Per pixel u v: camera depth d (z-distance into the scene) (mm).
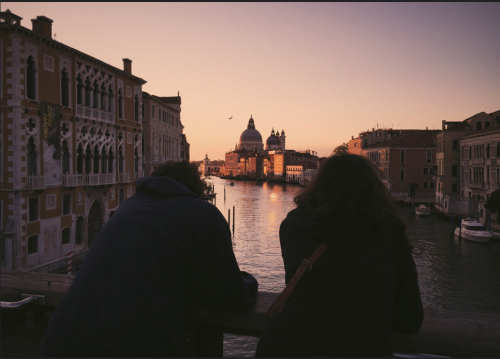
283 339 1939
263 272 34188
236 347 15391
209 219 2338
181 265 2158
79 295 2037
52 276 3287
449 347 2281
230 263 2336
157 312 1977
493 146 48500
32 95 25547
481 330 2307
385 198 2135
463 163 58375
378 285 1942
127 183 38031
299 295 2010
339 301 1924
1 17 23891
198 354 2723
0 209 24547
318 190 2180
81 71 30422
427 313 2541
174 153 61000
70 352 1912
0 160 24375
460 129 61062
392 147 82062
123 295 1983
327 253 2021
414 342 2328
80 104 30328
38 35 25172
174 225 2244
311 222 2072
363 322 1879
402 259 2055
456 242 43062
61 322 2008
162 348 1940
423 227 52594
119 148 36844
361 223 2014
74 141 29812
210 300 2336
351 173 2127
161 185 2510
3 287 2996
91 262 2145
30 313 3020
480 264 34406
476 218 51469
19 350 3002
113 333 1896
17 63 23906
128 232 2195
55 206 27750
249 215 75750
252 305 2605
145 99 49500
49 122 26656
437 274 31672
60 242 28344
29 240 25750
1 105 24094
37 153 25719
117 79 36094
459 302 25891
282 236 2297
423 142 82375
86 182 31219
